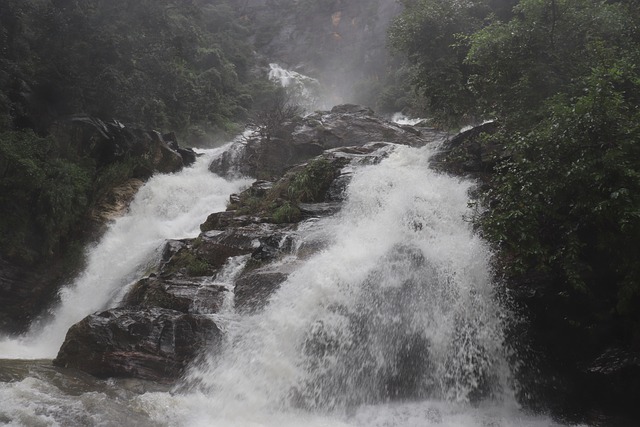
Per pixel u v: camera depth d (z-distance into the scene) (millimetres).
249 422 8234
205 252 14109
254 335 10000
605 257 9531
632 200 8195
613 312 9164
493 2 19109
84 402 7770
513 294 9883
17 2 23391
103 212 19938
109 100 25062
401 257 11008
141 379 9523
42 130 21203
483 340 9742
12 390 7871
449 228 12211
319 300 10133
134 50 29719
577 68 12117
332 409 9117
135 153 23156
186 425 7820
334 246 12414
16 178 17359
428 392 9398
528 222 9141
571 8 12523
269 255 12781
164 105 30641
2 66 21250
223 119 36969
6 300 16750
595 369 9102
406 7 19359
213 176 24844
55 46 24125
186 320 10102
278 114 26297
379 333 9906
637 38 12820
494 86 13570
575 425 9102
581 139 9047
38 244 17703
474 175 14430
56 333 15531
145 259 15836
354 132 24672
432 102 18203
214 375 9469
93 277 17297
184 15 46094
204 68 40812
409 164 16531
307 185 16359
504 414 9156
